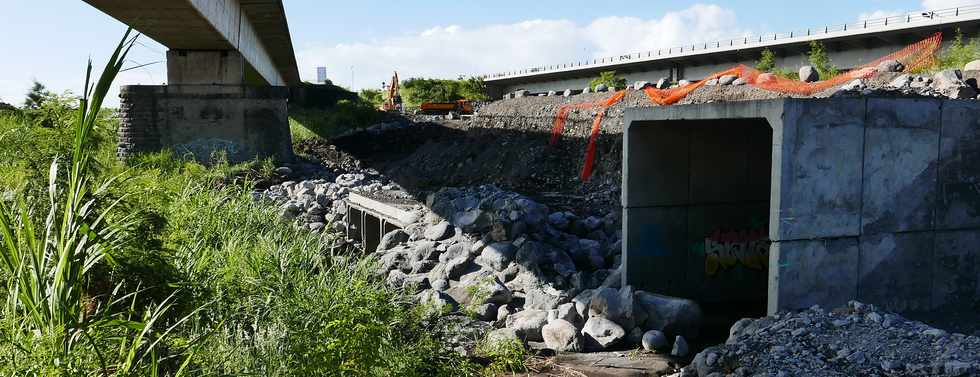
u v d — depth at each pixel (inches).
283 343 339.0
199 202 685.9
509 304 580.7
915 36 1996.8
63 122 531.5
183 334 330.3
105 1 984.9
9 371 236.7
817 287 447.8
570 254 684.1
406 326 403.9
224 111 1560.0
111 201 360.8
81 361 252.8
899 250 469.7
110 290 328.5
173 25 1175.6
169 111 1536.7
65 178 395.9
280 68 2539.4
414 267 700.7
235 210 706.2
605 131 1197.1
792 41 2304.4
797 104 431.5
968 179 485.7
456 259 673.0
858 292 460.1
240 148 1566.2
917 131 466.9
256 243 568.7
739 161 618.8
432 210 829.8
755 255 633.0
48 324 256.7
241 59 1560.0
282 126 1604.3
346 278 457.7
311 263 523.8
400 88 3661.4
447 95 3641.7
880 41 2111.2
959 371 325.7
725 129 609.3
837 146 445.1
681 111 506.6
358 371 313.1
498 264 655.1
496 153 1397.6
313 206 1129.4
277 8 1536.7
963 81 761.6
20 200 329.4
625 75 3218.5
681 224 594.9
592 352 466.6
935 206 477.1
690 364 416.5
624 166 568.4
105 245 291.6
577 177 1143.0
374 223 986.7
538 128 1416.1
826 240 448.1
